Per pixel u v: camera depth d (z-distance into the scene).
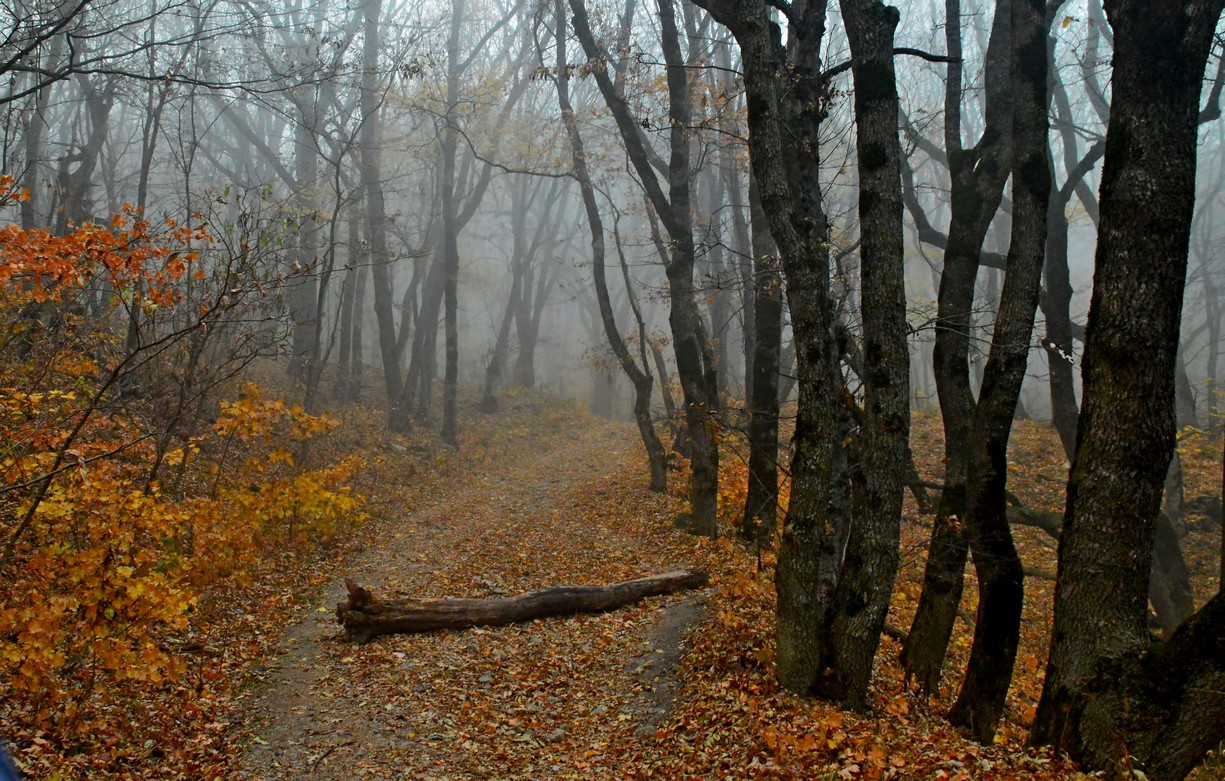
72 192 16.72
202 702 6.57
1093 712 5.06
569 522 15.27
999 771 4.75
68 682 6.17
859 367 10.19
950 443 8.09
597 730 6.59
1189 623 4.96
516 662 8.12
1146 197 5.16
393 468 19.00
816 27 9.68
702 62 16.38
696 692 6.89
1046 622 13.30
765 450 12.82
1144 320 5.15
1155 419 5.16
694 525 13.38
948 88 9.66
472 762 5.97
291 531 11.68
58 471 6.00
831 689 6.42
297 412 11.79
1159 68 5.17
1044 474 19.69
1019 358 7.09
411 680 7.48
